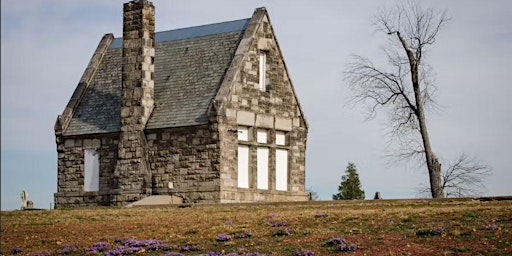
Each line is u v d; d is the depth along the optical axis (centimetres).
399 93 7725
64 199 7600
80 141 7581
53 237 5434
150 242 5019
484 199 5931
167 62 7600
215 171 6975
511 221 4841
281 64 7525
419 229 4797
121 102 7388
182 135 7125
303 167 7656
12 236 5522
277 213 5725
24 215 6272
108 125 7481
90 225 5750
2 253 5106
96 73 7956
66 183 7612
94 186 7494
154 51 7400
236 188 7088
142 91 7288
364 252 4506
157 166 7200
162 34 7850
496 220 4881
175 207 6500
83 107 7750
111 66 7938
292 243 4791
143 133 7250
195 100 7206
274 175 7412
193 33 7688
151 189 7200
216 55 7412
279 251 4659
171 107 7275
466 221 4916
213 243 4931
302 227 5162
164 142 7188
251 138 7250
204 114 7062
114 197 7325
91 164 7519
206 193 6994
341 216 5362
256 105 7288
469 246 4431
